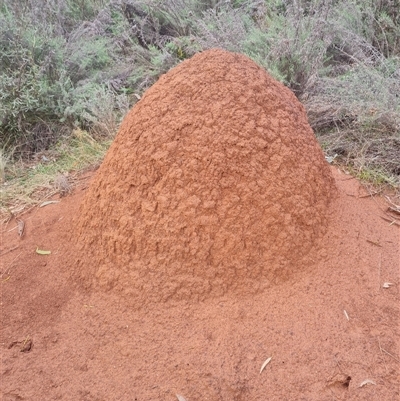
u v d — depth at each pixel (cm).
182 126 208
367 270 212
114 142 229
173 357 184
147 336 193
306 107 369
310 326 191
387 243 229
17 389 179
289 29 423
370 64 395
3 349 195
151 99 220
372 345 184
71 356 190
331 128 368
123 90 431
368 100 356
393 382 174
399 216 267
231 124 207
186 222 204
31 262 236
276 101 221
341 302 200
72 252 231
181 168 206
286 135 216
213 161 204
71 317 205
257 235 206
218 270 204
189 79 216
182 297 203
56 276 225
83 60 447
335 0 498
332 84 385
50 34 451
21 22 430
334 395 171
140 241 209
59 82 410
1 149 377
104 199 221
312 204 219
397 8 466
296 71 402
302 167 218
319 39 419
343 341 185
